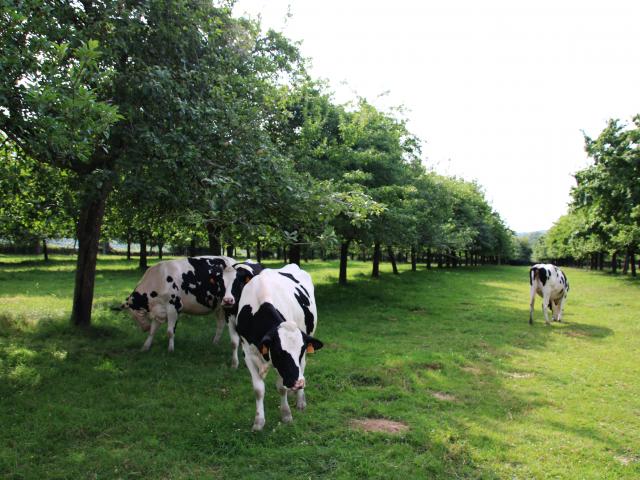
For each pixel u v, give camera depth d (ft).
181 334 31.78
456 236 99.91
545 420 19.33
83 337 29.50
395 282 78.89
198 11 27.07
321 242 27.66
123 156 24.64
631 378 25.67
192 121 25.12
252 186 26.07
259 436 16.28
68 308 40.19
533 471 14.69
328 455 15.19
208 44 27.91
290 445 15.81
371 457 15.08
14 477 13.29
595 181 60.08
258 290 17.60
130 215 35.88
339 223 45.57
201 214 25.94
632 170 56.44
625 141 56.90
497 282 91.56
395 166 52.01
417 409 19.74
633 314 49.96
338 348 29.96
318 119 48.49
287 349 15.35
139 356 26.05
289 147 45.39
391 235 51.34
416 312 47.52
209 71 27.81
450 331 37.93
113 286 59.06
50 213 33.68
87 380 21.57
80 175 27.63
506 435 17.44
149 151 24.53
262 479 13.61
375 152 50.98
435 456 15.48
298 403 19.20
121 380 21.74
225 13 30.45
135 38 25.58
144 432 16.42
